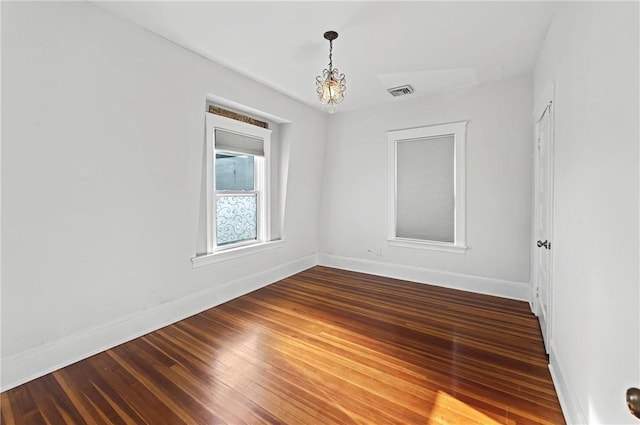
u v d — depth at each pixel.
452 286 3.81
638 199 0.92
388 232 4.29
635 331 0.94
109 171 2.31
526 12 2.12
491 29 2.35
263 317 2.94
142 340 2.49
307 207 4.72
